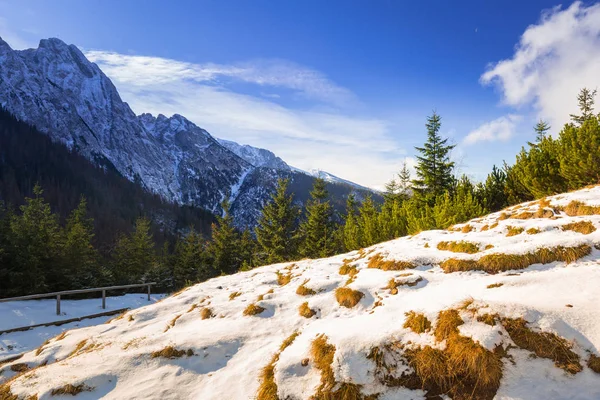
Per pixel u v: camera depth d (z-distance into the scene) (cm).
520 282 573
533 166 1673
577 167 1428
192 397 523
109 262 4481
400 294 675
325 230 3269
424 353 464
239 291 1002
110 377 582
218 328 733
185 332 740
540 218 959
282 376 504
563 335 430
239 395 505
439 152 2719
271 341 645
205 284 1237
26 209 3030
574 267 596
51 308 1495
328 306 729
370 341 503
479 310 495
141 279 3481
